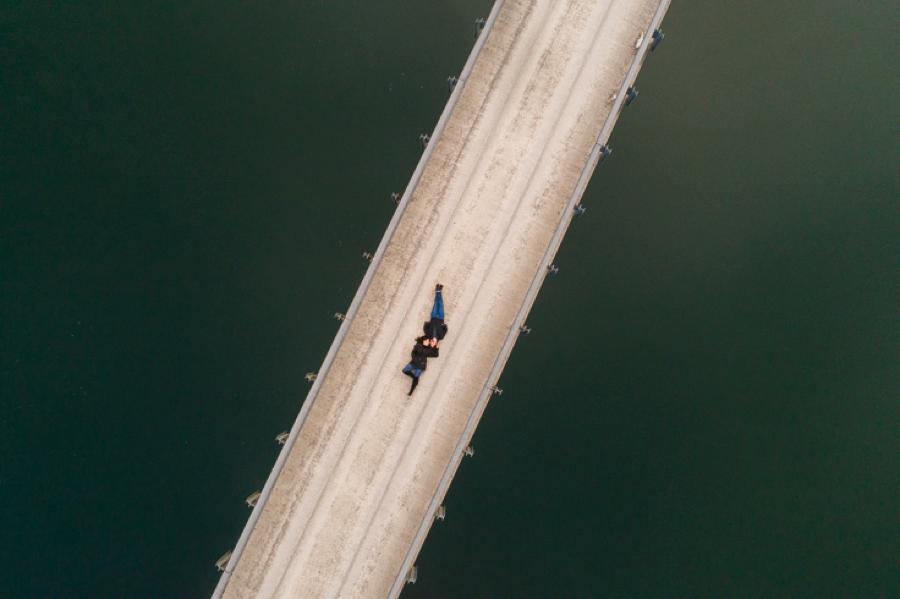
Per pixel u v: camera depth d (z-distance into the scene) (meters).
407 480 32.00
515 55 31.17
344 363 32.12
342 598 32.06
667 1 29.72
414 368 30.42
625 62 30.78
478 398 31.52
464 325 31.64
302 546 32.22
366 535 32.06
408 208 31.75
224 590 32.12
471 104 31.39
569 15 30.89
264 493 31.64
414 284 31.75
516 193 31.33
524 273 31.44
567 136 31.12
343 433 32.12
